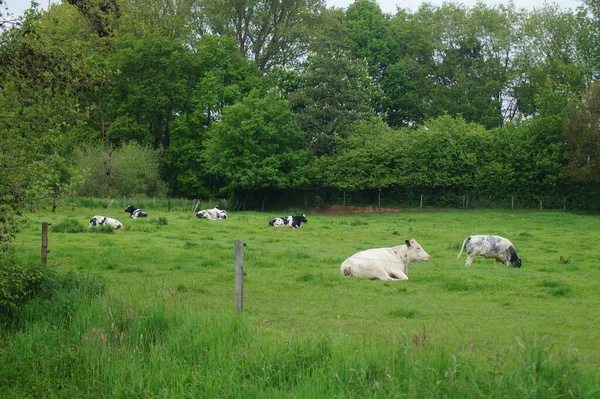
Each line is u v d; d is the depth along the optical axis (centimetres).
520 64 6719
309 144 5831
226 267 1850
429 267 1898
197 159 5878
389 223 4178
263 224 3775
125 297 1186
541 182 5181
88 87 1255
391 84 6819
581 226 3928
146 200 5341
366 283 1558
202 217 4169
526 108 6619
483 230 3616
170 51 5903
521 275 1725
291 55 6638
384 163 5497
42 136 1180
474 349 827
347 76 5888
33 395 848
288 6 6438
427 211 5253
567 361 731
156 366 885
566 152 4938
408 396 698
